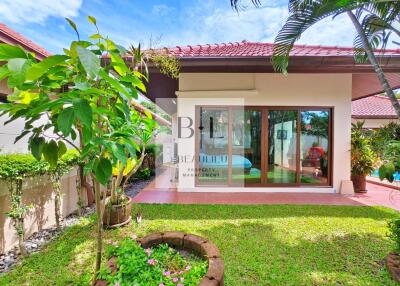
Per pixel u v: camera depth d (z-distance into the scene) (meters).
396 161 3.57
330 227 4.55
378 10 3.80
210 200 6.64
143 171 9.82
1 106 1.67
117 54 2.01
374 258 3.42
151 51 5.06
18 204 3.47
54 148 1.98
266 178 7.81
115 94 2.11
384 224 4.71
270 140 7.78
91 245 3.77
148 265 2.79
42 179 4.45
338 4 3.63
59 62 1.50
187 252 3.39
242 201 6.54
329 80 7.54
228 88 7.55
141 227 4.52
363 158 7.52
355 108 15.84
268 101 7.58
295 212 5.49
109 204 4.46
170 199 6.74
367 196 7.18
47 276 2.98
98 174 1.85
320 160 7.82
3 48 1.54
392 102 3.62
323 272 3.08
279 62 4.73
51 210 4.77
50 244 3.86
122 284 2.43
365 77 7.53
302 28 4.17
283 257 3.44
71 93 1.64
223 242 3.89
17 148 4.21
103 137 1.97
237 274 3.03
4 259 3.50
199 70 6.66
